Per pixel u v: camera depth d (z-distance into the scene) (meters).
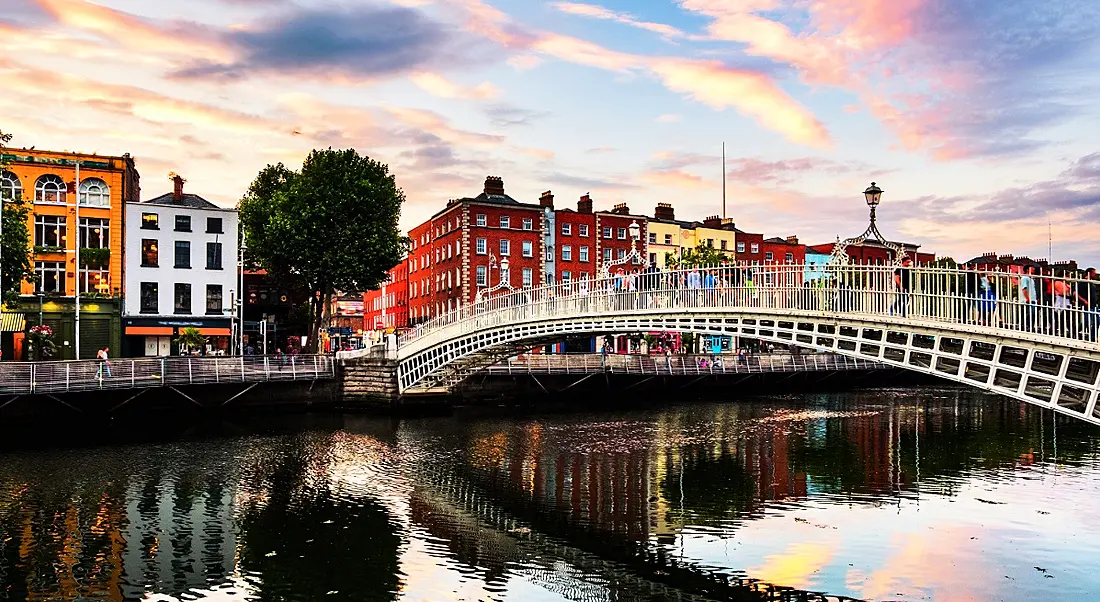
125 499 23.83
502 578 17.42
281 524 21.45
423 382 45.47
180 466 28.52
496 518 22.09
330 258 51.19
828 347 22.67
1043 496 23.56
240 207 60.94
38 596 16.28
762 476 27.14
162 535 20.38
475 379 48.97
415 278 82.31
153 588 16.77
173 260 53.12
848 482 25.95
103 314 49.12
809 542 19.39
